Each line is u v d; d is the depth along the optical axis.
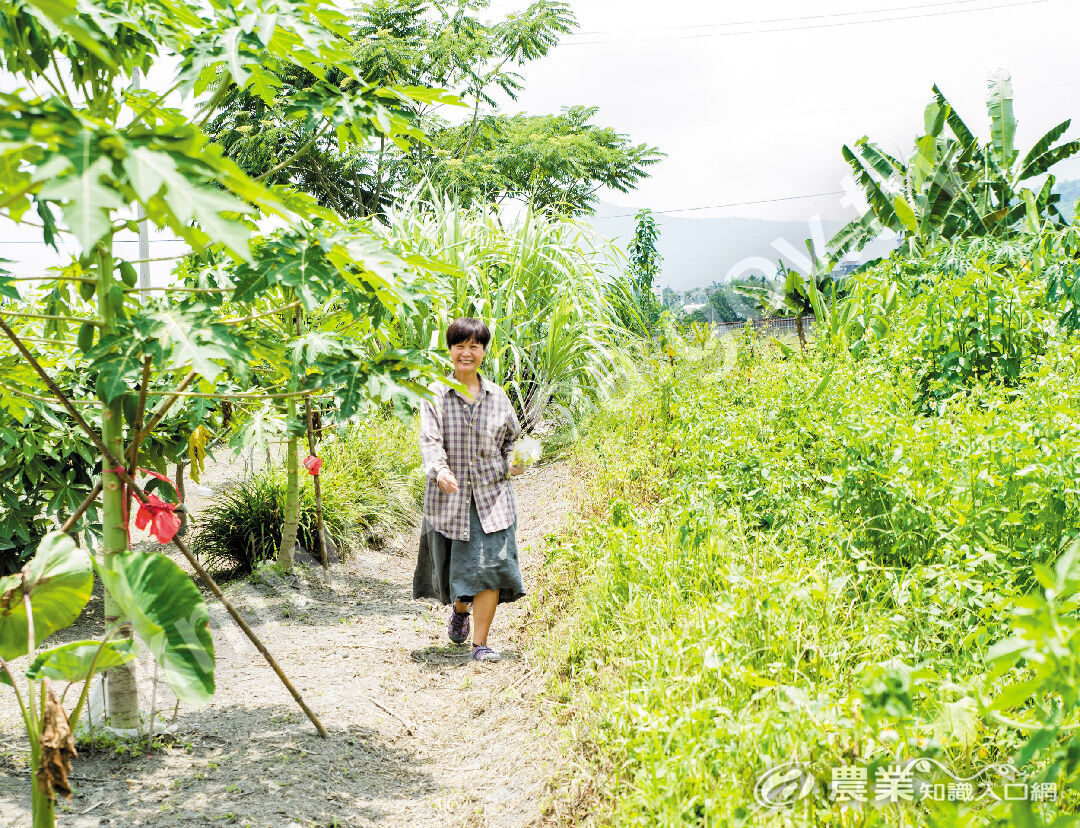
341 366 2.52
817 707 1.98
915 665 2.23
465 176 19.97
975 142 11.22
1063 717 1.51
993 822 1.54
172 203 1.29
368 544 6.40
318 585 5.36
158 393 2.50
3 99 1.30
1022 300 5.35
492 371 8.42
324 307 4.57
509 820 2.43
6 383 3.02
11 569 4.61
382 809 2.54
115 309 2.35
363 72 20.34
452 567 4.06
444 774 2.85
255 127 19.66
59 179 1.24
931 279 6.86
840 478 3.30
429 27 22.33
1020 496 2.86
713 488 3.87
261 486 5.88
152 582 1.92
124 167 1.31
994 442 3.09
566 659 3.40
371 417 7.46
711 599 3.00
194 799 2.38
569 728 2.77
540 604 4.48
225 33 2.27
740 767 2.01
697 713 2.15
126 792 2.38
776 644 2.43
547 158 22.36
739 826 1.78
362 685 3.65
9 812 2.16
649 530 3.90
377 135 2.63
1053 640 1.40
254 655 4.00
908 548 3.03
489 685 3.68
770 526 3.52
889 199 10.95
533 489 7.81
